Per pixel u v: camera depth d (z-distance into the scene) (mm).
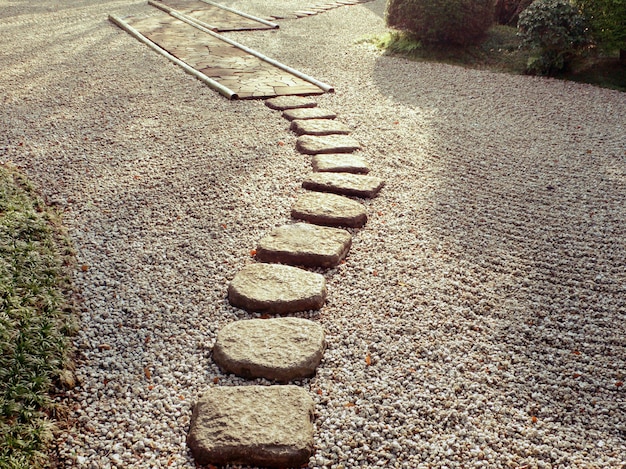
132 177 4324
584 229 3861
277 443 2252
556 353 2834
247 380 2646
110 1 11297
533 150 5012
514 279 3354
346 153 4777
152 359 2752
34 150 4684
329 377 2662
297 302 3029
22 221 3484
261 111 5648
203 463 2256
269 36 8734
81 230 3686
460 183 4410
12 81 6316
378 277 3338
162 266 3383
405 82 6754
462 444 2348
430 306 3111
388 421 2447
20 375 2480
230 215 3893
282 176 4398
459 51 7871
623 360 2799
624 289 3291
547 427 2436
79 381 2625
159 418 2455
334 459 2281
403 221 3891
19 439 2242
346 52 7992
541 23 6840
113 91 6070
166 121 5336
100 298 3117
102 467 2242
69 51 7539
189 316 3020
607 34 6762
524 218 3973
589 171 4645
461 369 2717
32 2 10867
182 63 6977
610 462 2285
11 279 2947
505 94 6422
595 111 5961
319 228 3676
